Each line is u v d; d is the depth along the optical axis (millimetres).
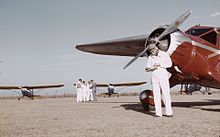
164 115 8094
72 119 7496
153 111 9805
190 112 8844
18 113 9891
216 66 9641
